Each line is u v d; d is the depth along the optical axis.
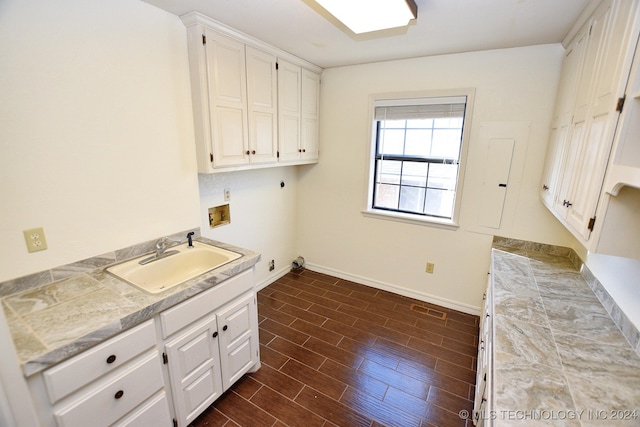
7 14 1.27
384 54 2.61
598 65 1.34
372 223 3.27
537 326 1.47
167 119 1.95
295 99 2.82
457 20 1.86
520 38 2.14
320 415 1.82
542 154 2.39
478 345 2.36
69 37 1.46
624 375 1.16
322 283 3.49
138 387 1.37
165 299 1.42
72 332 1.15
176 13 1.84
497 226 2.66
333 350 2.38
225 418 1.79
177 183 2.08
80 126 1.56
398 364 2.24
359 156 3.17
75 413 1.16
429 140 2.89
